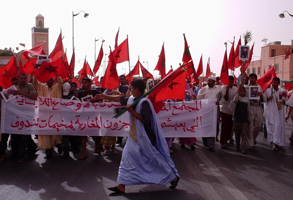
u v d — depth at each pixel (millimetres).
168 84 5387
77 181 5328
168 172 4590
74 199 4504
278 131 7758
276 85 7895
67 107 7016
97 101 7281
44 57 6895
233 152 7621
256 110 7926
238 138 7883
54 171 5945
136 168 4531
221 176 5605
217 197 4555
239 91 7465
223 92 8156
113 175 5680
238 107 7531
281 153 7473
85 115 7082
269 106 7980
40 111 6875
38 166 6312
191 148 8031
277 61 43719
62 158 6988
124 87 9016
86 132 7062
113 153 7480
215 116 7457
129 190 4867
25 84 6879
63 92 7328
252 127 7867
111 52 7461
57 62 6926
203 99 7461
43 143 6836
